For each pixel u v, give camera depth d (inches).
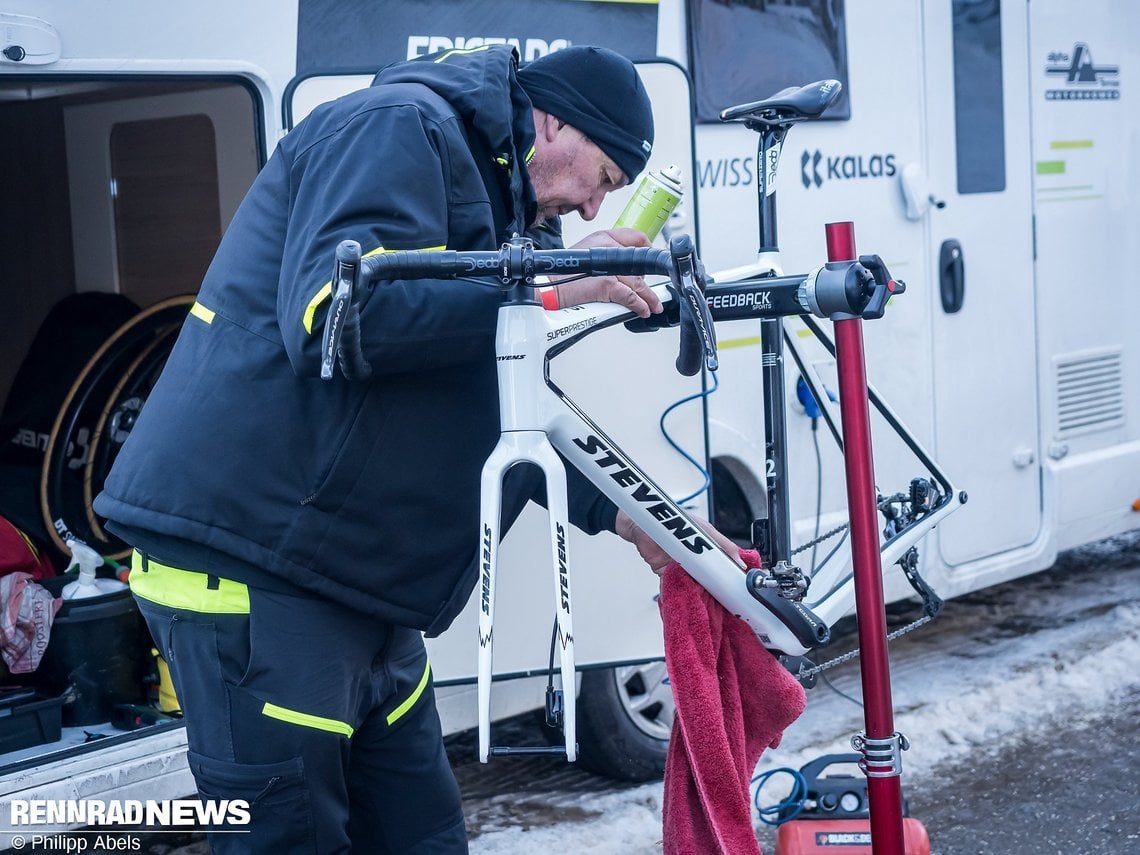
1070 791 157.6
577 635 139.4
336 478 79.7
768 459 94.3
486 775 167.0
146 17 116.7
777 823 118.0
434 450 82.7
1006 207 192.5
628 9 144.8
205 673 81.0
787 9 161.9
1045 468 201.0
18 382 173.3
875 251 175.8
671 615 86.6
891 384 179.3
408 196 75.7
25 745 127.3
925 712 179.2
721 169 155.6
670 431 141.6
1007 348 194.1
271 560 79.3
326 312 72.2
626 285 81.2
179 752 128.4
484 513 75.4
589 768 163.6
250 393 79.5
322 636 81.4
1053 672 193.2
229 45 121.2
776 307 77.0
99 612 136.4
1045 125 197.3
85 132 173.0
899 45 176.9
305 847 82.2
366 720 89.4
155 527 79.3
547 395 77.1
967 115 186.1
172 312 160.1
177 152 161.9
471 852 143.6
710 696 85.3
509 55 85.0
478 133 82.8
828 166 169.0
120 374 160.1
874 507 81.9
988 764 165.8
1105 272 208.2
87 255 176.1
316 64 125.9
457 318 76.7
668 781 88.8
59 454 155.9
